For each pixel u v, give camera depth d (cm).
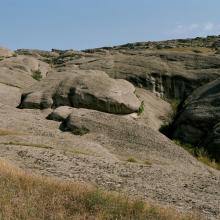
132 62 8725
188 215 1998
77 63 9369
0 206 1698
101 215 1736
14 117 5503
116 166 3438
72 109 6059
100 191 1920
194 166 4669
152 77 8188
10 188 1930
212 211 2391
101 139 5022
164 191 2772
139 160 4503
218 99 6525
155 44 13888
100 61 9012
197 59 8588
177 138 6288
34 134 4869
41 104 6562
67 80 7081
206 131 6131
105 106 6538
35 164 3084
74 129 5262
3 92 7094
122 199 1928
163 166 4078
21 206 1722
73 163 3300
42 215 1683
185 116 6456
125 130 5247
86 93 6606
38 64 9281
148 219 1794
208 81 7969
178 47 11662
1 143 3978
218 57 8606
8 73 8131
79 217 1709
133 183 2891
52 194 1917
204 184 3234
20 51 13838
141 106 6819
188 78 8081
